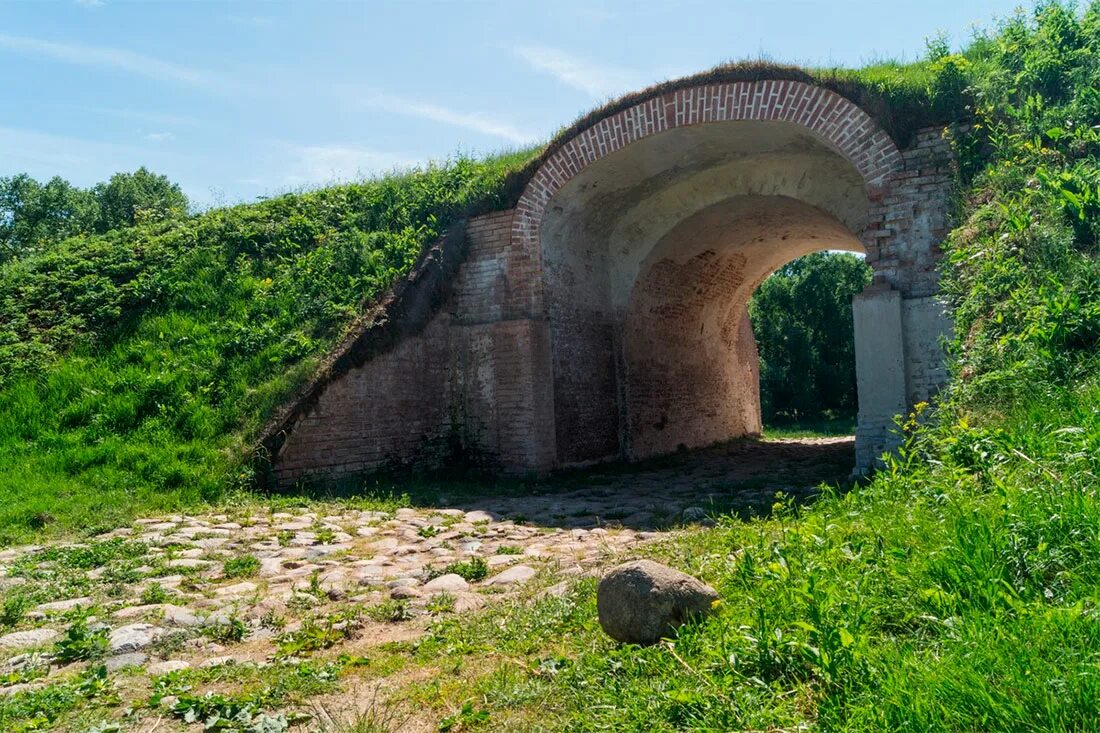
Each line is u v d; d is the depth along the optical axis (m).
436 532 7.59
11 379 10.25
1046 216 7.24
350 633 4.52
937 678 2.36
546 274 12.23
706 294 16.86
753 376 20.91
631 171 12.32
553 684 3.35
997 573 2.99
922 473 5.06
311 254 12.62
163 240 13.34
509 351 11.91
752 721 2.55
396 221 13.09
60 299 12.02
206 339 11.08
